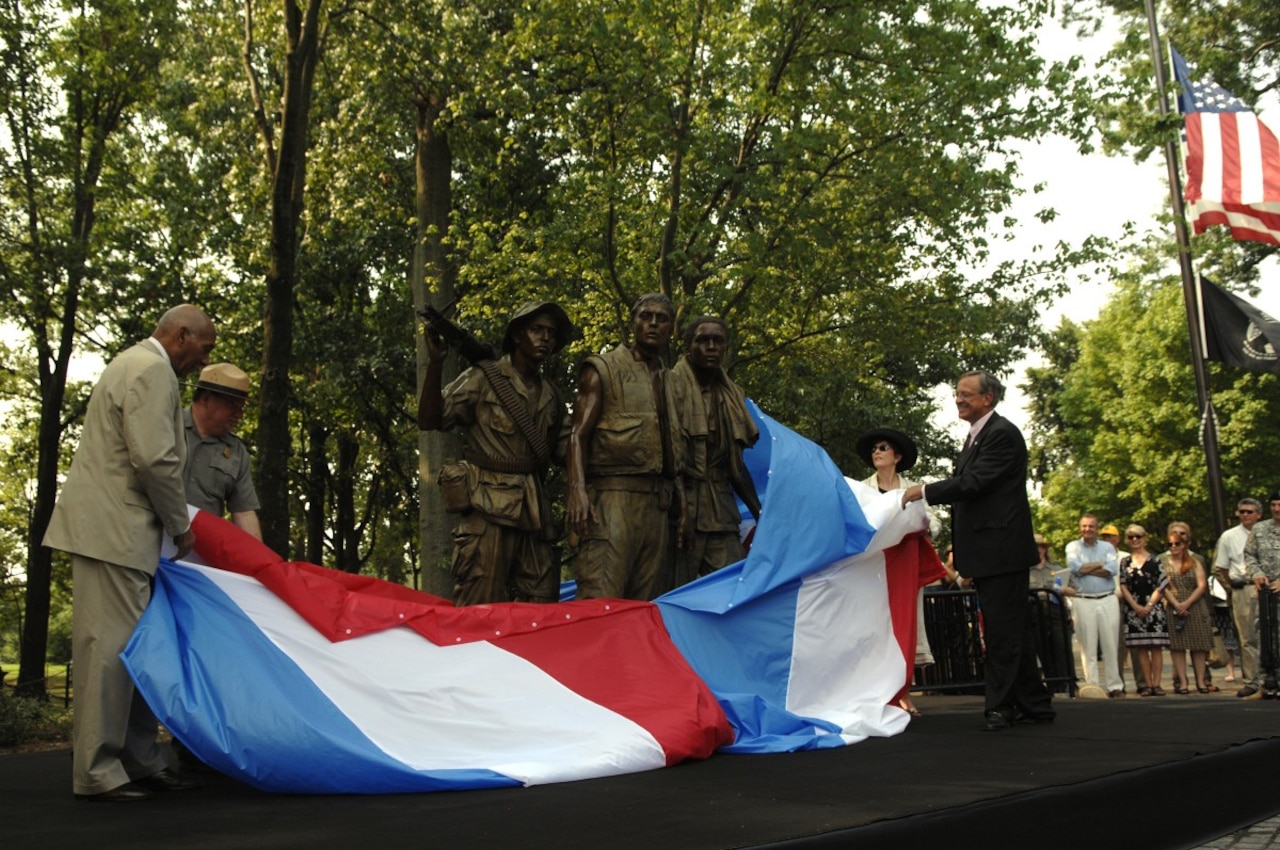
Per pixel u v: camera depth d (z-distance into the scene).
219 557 5.51
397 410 28.70
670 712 5.75
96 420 5.08
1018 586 7.08
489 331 20.89
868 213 18.80
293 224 15.65
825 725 6.53
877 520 7.30
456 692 5.50
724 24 17.67
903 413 28.22
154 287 25.11
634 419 7.01
